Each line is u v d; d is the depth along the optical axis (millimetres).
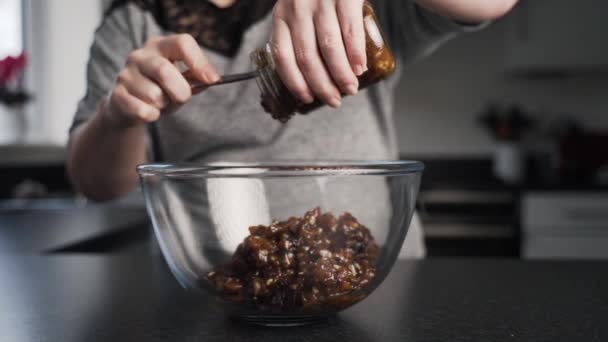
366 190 634
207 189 625
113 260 1007
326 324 669
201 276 644
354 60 641
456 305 737
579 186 2891
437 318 688
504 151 3371
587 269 927
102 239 1355
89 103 1146
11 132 2879
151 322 682
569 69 3225
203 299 656
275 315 638
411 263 981
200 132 1121
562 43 3201
